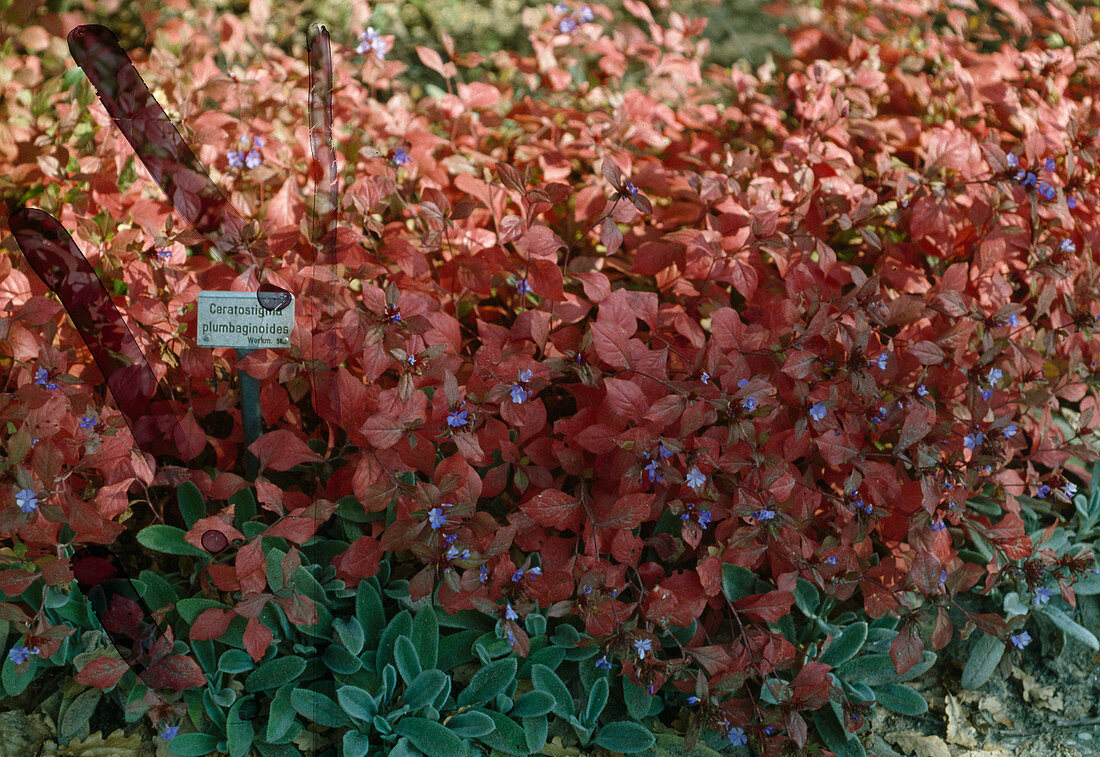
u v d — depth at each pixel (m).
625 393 1.46
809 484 1.57
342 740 1.45
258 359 1.42
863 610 1.65
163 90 1.68
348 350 1.43
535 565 1.55
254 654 1.40
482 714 1.47
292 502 1.49
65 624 1.48
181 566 1.53
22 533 1.43
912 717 1.61
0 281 1.53
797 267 1.57
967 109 1.87
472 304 1.65
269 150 1.67
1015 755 1.58
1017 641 1.54
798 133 1.77
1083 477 1.81
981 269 1.63
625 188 1.49
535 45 1.90
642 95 1.79
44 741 1.42
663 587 1.53
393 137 1.74
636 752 1.49
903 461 1.58
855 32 1.96
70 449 1.47
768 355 1.53
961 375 1.61
